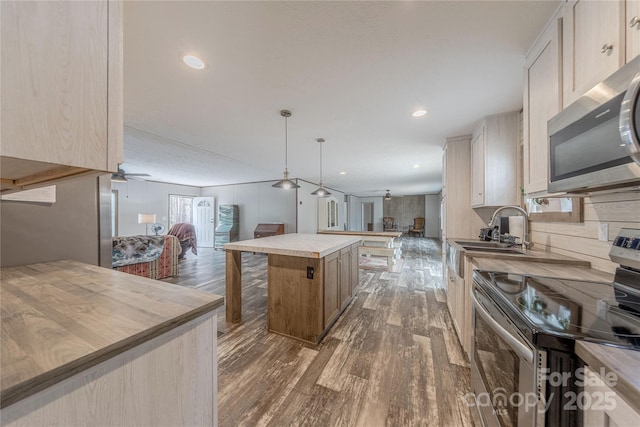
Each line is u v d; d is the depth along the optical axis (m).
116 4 0.62
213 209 8.53
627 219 1.20
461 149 3.32
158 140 3.48
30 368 0.45
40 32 0.50
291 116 2.64
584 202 1.53
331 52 1.61
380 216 12.89
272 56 1.65
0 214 1.25
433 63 1.73
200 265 5.61
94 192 1.61
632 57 0.85
